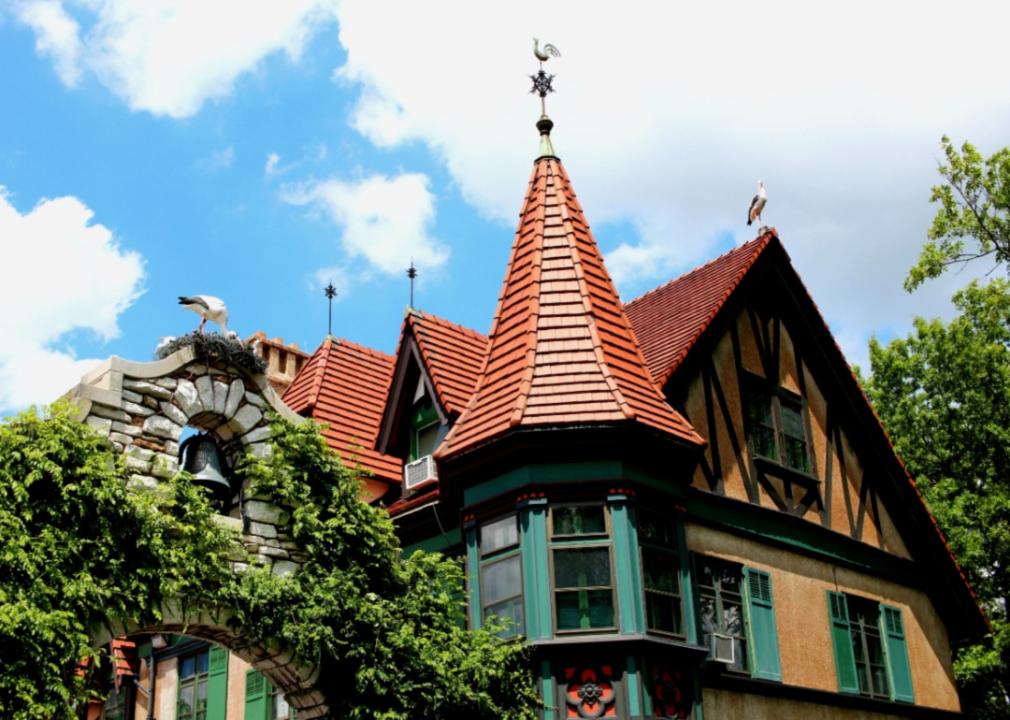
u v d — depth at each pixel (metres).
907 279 22.98
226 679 20.42
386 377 22.20
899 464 21.59
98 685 21.48
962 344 27.16
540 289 17.09
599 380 15.94
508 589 15.39
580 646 14.59
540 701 14.47
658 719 14.59
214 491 13.78
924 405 27.98
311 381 21.00
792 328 20.86
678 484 16.41
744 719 16.45
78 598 11.71
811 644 18.42
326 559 14.24
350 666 13.91
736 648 16.89
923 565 22.09
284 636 13.32
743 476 18.33
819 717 18.05
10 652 11.10
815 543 19.38
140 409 13.40
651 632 14.92
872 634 20.17
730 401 18.70
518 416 15.43
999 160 22.36
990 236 22.44
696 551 16.78
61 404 12.52
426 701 13.88
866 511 21.08
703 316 18.72
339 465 14.75
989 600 25.81
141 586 12.27
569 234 17.73
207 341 14.06
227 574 13.11
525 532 15.30
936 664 21.55
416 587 14.70
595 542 15.17
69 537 11.94
